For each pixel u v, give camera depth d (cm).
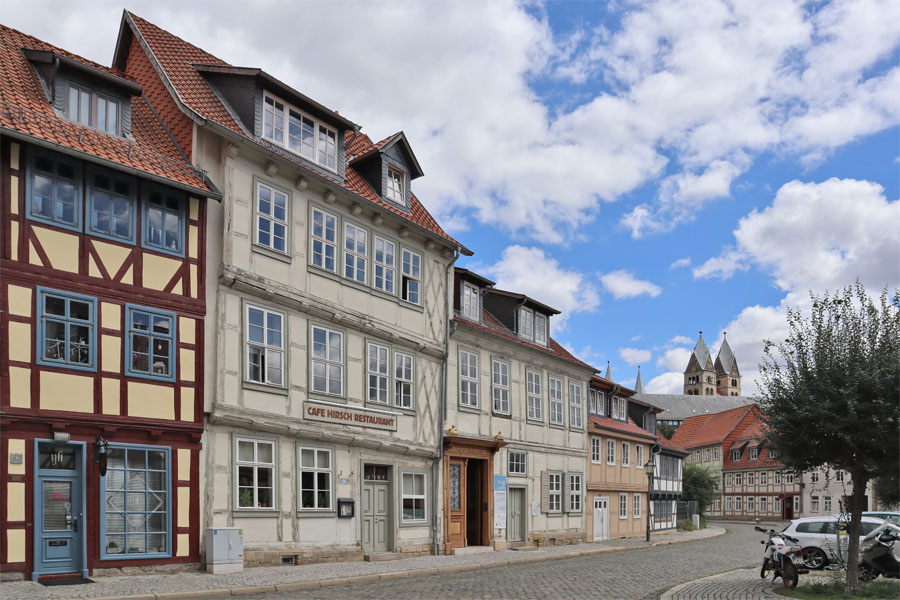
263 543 1747
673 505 4919
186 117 1753
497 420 2722
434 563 2006
